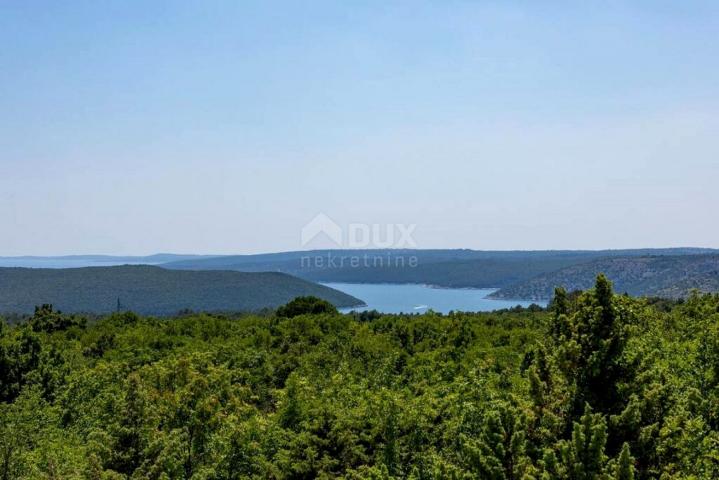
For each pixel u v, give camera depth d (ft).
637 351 72.08
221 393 113.60
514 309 401.70
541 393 68.33
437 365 155.84
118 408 78.54
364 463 102.06
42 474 77.77
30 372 154.81
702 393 80.33
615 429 61.93
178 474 78.54
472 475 59.11
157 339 222.69
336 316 270.87
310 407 116.06
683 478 58.95
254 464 96.43
